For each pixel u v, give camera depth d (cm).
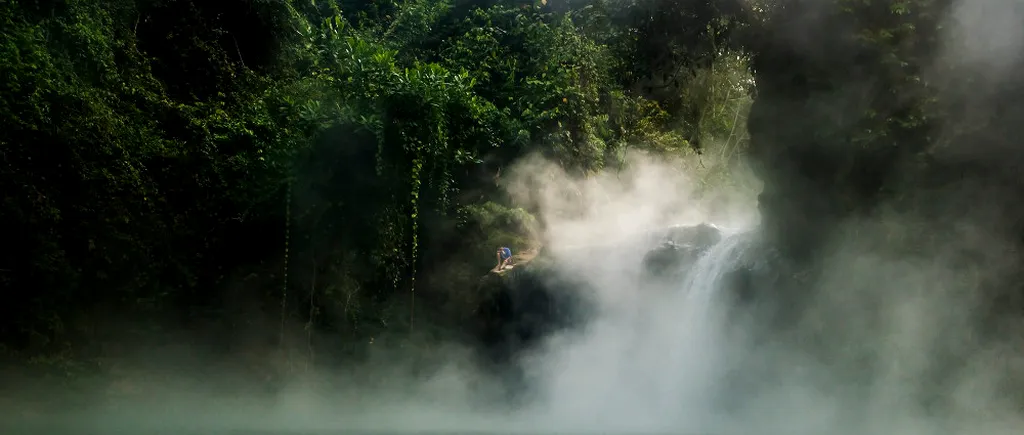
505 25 1714
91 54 1130
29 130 984
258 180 1178
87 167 1027
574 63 1608
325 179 1175
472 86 1459
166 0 1310
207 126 1200
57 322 997
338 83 1267
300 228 1188
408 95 1206
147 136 1131
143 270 1084
